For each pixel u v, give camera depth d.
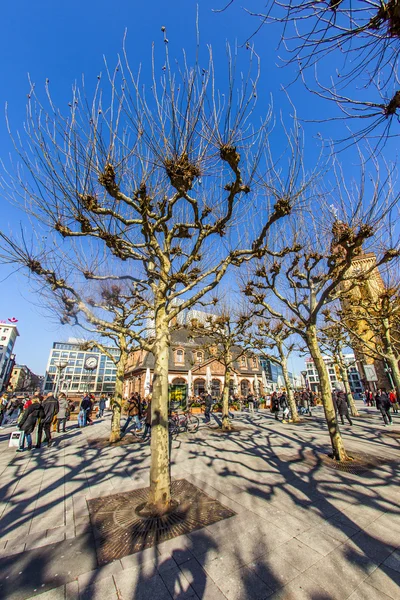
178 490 5.23
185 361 30.72
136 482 5.84
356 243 5.86
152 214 5.53
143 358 29.84
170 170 4.33
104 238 4.97
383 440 9.44
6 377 91.69
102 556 3.23
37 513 4.46
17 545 3.53
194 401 23.39
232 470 6.49
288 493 5.00
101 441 10.41
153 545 3.42
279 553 3.21
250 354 15.68
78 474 6.50
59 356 94.62
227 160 4.36
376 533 3.59
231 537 3.56
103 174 4.17
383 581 2.72
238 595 2.59
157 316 5.57
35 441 10.49
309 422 14.59
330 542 3.41
